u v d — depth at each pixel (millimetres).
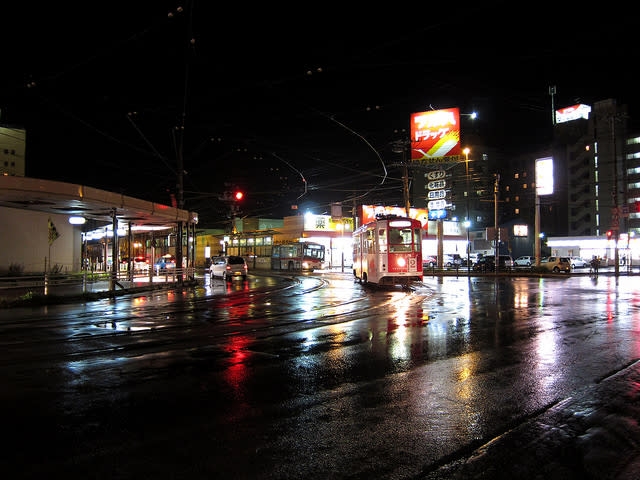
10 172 41312
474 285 26031
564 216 81000
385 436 4402
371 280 24656
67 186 17578
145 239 50594
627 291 21250
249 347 8703
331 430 4559
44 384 6277
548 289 22734
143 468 3762
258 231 57938
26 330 10883
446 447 4137
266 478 3588
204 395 5723
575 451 4004
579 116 80125
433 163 38656
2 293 21156
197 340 9461
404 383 6195
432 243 61656
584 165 78500
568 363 7219
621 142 73125
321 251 49719
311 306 15680
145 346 8859
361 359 7637
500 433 4445
